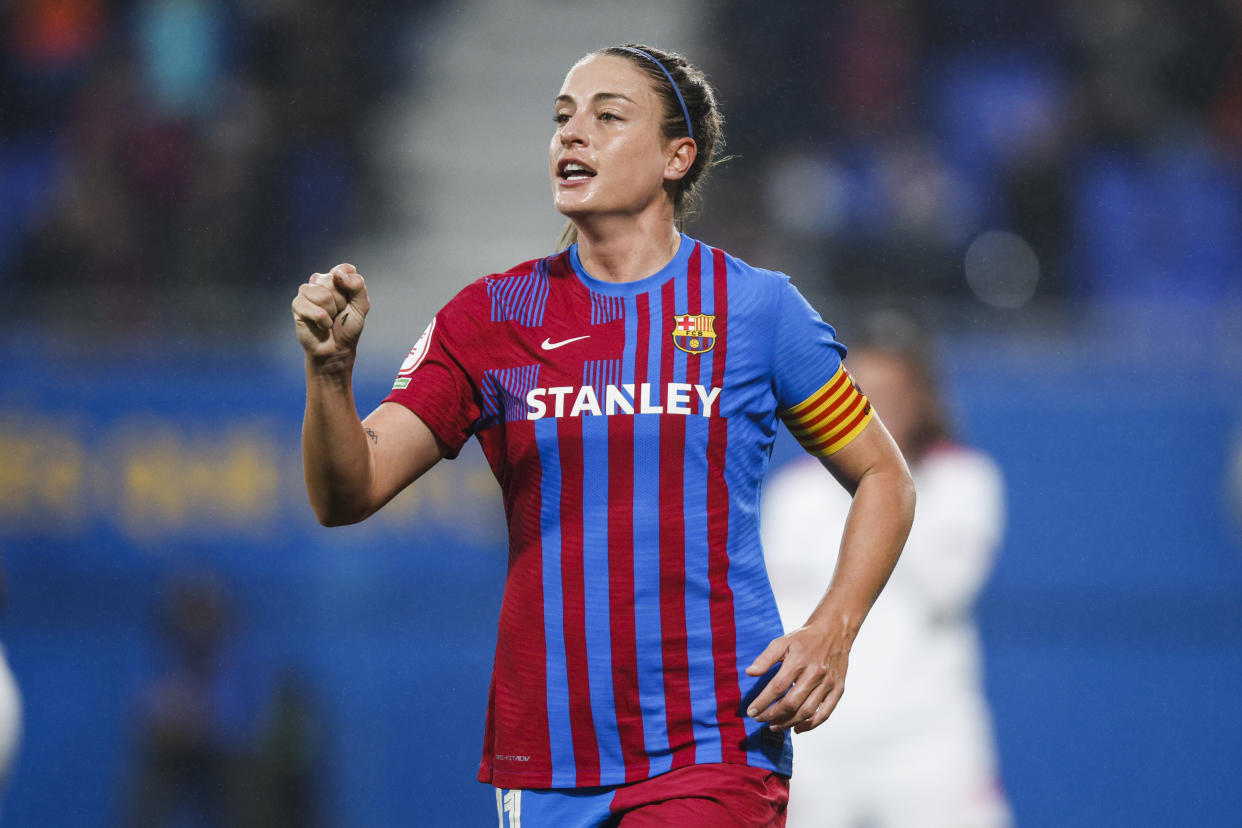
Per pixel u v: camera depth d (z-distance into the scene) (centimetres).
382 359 2558
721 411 877
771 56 3594
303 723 2372
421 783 2372
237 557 2453
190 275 3256
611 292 903
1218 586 2388
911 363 1641
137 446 2481
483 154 3888
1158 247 3388
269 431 2495
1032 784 2331
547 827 870
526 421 880
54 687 2402
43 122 3488
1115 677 2361
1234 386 2441
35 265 3152
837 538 1594
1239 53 3631
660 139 920
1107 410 2441
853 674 1605
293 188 3506
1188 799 2328
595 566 863
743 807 861
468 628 2411
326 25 3709
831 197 3366
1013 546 2400
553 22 4156
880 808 1612
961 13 3666
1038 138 3466
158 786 2364
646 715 865
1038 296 3291
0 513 2464
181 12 3634
